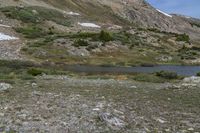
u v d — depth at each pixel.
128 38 128.38
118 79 44.44
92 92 28.88
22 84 33.47
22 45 96.69
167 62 107.44
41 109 20.09
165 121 18.38
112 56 102.69
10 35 107.19
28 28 119.62
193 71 79.50
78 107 20.75
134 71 73.00
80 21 162.12
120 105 22.47
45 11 151.12
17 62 73.00
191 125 17.66
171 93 29.64
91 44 106.25
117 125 16.84
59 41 103.06
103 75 53.34
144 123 17.66
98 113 19.03
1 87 28.88
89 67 80.56
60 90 29.64
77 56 95.56
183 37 152.38
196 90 31.78
